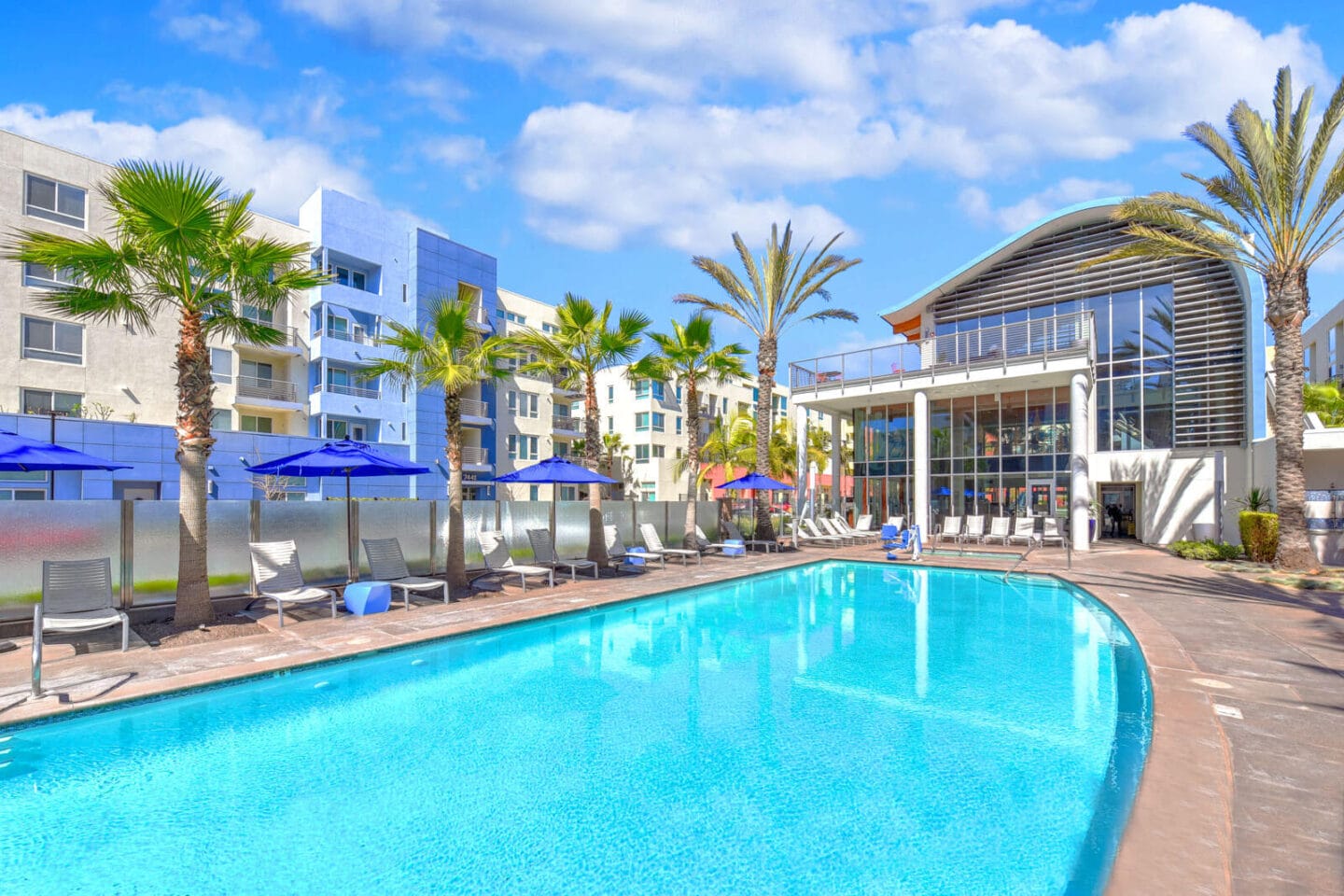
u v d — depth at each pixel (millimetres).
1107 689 6898
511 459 42188
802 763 5039
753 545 21141
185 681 6289
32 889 3436
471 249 39062
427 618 9500
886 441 28016
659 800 4438
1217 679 6195
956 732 5652
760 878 3539
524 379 43219
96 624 7152
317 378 31750
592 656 8320
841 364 26062
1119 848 3174
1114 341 24828
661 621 10641
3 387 22203
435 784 4699
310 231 32875
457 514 11938
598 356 15609
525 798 4473
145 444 23609
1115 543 23312
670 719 6027
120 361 24953
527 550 15414
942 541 23891
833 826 4078
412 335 12148
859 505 28859
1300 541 14422
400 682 7121
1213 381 22672
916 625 10227
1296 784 3889
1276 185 14094
